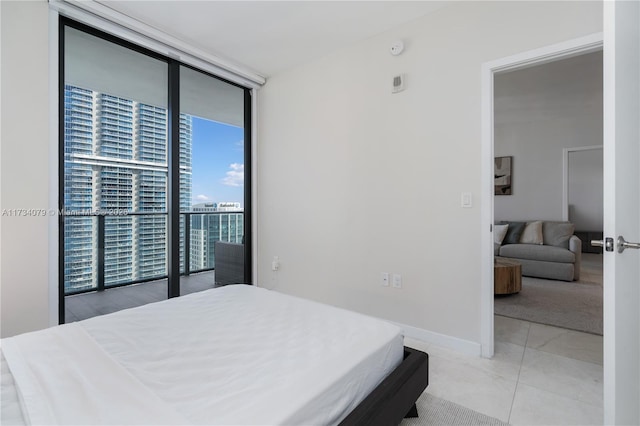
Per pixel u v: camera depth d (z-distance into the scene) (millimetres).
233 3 2277
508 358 2141
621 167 1017
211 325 1463
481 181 2178
